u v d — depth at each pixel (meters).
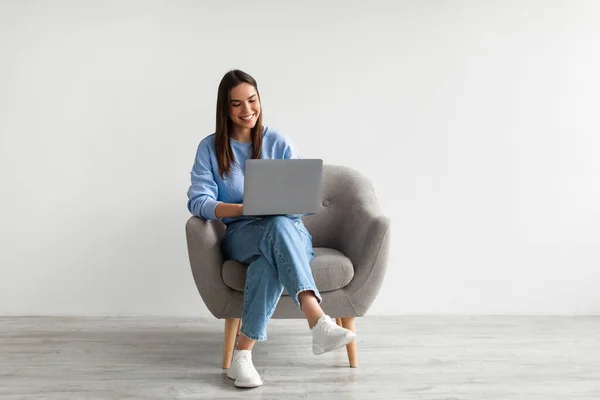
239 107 2.44
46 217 3.08
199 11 3.04
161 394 2.18
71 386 2.24
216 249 2.39
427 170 3.15
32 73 3.02
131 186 3.09
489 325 3.02
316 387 2.25
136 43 3.03
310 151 3.12
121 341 2.74
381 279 2.40
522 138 3.15
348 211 2.70
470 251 3.19
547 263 3.21
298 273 2.16
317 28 3.07
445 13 3.10
